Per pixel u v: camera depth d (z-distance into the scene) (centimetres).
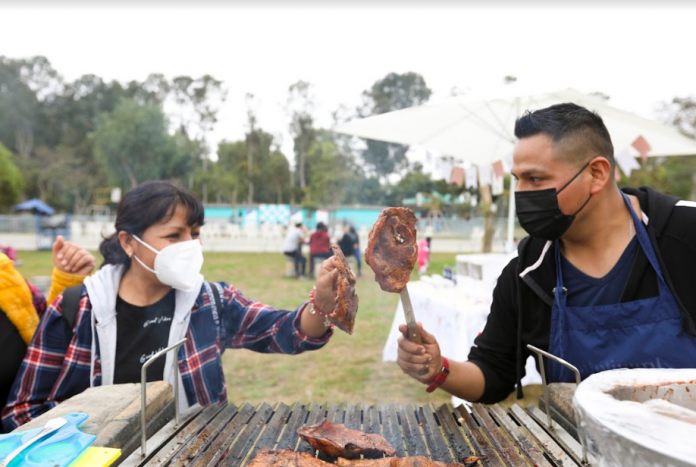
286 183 5178
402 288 162
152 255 197
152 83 6619
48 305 222
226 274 1387
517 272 184
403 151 4272
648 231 164
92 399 154
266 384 550
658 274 161
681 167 2441
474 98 479
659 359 159
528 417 162
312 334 209
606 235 168
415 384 543
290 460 134
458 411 176
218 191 5209
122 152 4900
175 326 202
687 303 160
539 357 152
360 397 507
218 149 5891
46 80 6581
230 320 221
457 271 625
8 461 113
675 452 81
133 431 141
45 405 193
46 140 6275
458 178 608
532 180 163
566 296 173
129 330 200
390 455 142
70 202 5362
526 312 185
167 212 196
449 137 583
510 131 548
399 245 161
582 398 105
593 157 158
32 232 2978
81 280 226
